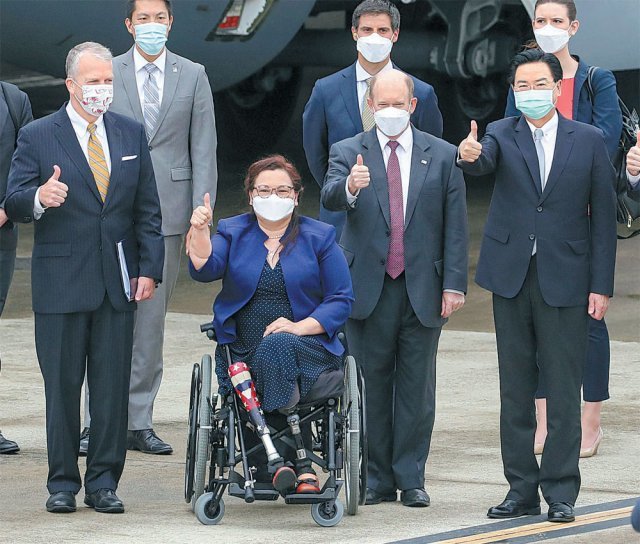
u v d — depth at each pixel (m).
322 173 19.83
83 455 20.88
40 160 17.17
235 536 16.19
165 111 21.02
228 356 17.06
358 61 19.52
